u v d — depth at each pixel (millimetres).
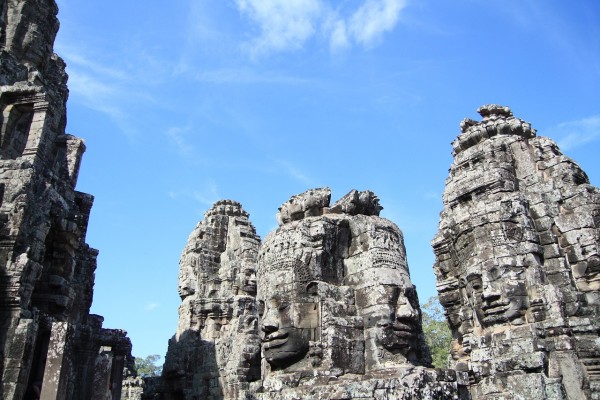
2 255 12328
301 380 8078
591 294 10711
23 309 12039
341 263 9531
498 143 12758
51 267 14773
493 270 10922
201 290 20312
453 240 12391
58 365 10938
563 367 9680
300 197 10344
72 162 17438
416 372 7695
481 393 10297
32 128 15133
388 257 9164
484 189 12102
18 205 12844
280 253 9344
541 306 10297
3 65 16453
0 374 11078
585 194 11594
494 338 10500
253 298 19016
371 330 8586
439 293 12695
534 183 12344
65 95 20172
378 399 7223
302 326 8625
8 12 18688
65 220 14820
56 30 20547
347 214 10078
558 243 11516
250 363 16562
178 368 19094
